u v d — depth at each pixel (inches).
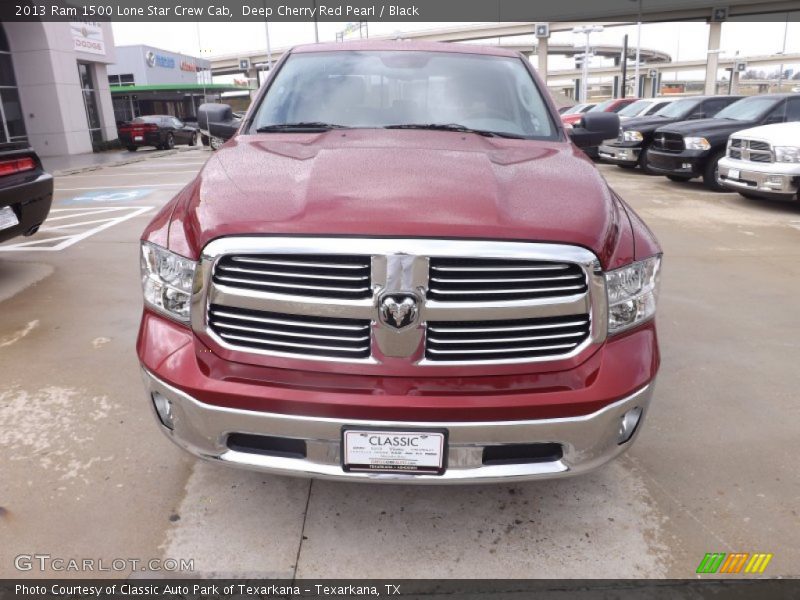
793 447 108.0
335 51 132.4
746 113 405.7
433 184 79.6
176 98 1651.1
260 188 79.9
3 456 101.3
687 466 102.6
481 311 70.6
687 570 80.4
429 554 82.9
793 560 82.3
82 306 171.0
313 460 74.4
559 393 72.8
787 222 290.8
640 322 79.8
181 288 76.2
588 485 97.5
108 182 488.7
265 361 73.1
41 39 822.5
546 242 71.0
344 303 70.4
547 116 120.6
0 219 175.3
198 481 96.5
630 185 425.1
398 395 71.5
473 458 73.3
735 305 177.2
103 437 107.3
